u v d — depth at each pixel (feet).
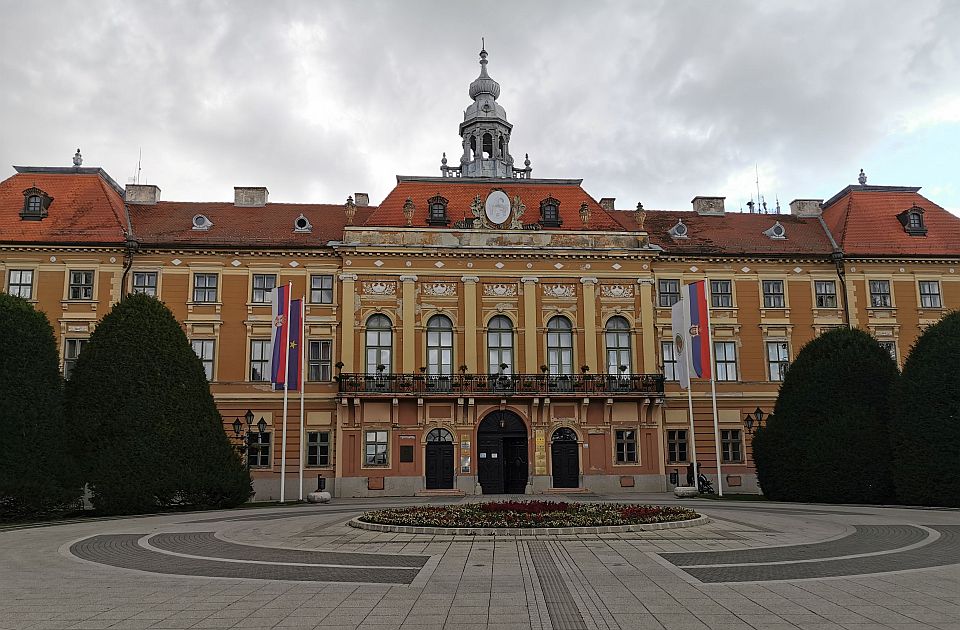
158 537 73.82
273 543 67.62
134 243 154.40
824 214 190.49
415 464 151.64
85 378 115.14
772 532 70.90
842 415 119.24
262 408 153.89
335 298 159.43
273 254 159.84
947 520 84.07
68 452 111.24
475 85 214.69
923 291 169.78
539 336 159.74
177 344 120.98
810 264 170.09
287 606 40.52
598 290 162.61
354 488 150.10
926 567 51.29
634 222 180.75
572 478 154.61
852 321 167.12
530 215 166.71
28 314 110.52
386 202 165.99
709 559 55.16
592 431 156.15
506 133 212.23
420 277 159.43
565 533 66.95
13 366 105.81
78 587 46.52
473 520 71.87
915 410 109.50
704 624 36.01
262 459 152.87
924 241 173.88
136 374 115.03
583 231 163.73
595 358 159.12
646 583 46.03
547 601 41.29
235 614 38.78
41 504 101.71
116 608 40.40
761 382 164.55
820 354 125.49
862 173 189.57
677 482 156.15
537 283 161.48
